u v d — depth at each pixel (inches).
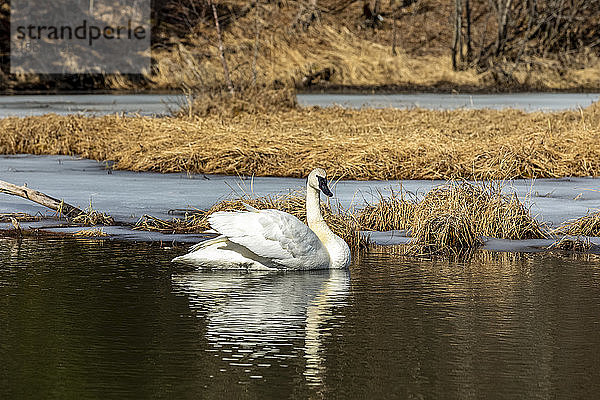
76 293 404.8
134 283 426.9
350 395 273.3
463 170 839.1
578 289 422.3
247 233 447.8
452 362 307.0
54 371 294.8
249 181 803.4
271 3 2588.6
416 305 388.5
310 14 2573.8
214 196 711.7
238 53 2361.0
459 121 1234.0
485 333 343.3
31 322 355.3
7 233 567.8
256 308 381.4
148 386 279.7
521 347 325.4
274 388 278.8
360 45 2541.8
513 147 882.1
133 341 329.4
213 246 463.2
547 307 386.0
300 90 2279.8
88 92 2236.7
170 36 2450.8
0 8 2352.4
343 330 346.0
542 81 2453.2
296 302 391.5
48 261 479.5
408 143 901.2
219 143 922.1
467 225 537.0
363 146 893.8
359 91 2271.2
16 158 1002.7
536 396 273.3
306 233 455.8
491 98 2015.3
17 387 279.1
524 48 2501.2
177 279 437.1
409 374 293.3
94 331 342.3
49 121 1128.8
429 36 2662.4
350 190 737.6
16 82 2271.2
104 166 927.7
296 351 318.0
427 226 537.0
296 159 873.5
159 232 575.8
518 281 439.8
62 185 773.3
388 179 820.6
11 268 460.4
